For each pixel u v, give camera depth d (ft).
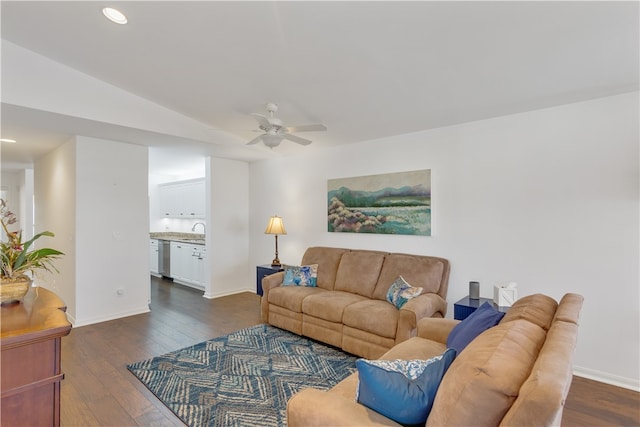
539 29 6.46
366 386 4.46
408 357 6.96
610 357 8.85
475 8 6.04
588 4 5.70
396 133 13.02
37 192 18.56
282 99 10.60
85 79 10.66
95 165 13.52
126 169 14.40
